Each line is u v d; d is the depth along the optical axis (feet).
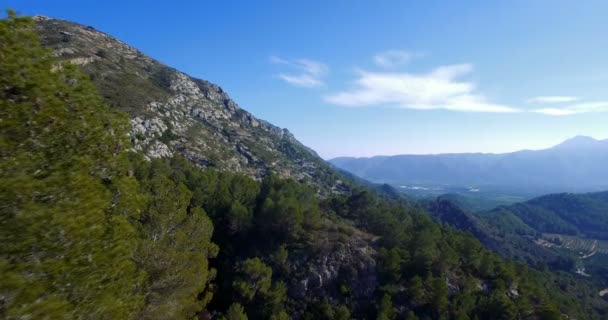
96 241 33.83
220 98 577.84
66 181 31.65
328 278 138.92
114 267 36.50
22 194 28.12
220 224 159.22
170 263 60.90
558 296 202.59
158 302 58.65
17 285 26.30
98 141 37.09
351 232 166.71
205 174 180.96
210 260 145.48
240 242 156.25
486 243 482.28
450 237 183.73
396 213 201.26
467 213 561.02
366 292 137.28
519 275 178.60
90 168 36.27
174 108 373.61
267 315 121.70
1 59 28.81
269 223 155.12
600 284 379.35
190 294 65.62
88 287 32.83
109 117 40.19
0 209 27.35
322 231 163.22
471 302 134.00
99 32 489.26
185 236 71.61
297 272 139.95
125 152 42.16
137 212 44.88
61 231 30.12
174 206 70.49
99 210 34.73
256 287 126.93
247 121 588.91
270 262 143.74
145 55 528.22
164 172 160.45
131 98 322.34
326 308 127.65
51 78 32.58
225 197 165.78
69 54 336.08
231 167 329.11
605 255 552.00
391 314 125.80
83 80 36.96
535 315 138.51
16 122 28.91
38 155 30.48
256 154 427.33
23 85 29.76
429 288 136.05
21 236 27.78
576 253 559.79
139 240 57.06
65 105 33.78
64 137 33.14
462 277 151.53
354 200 207.51
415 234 169.48
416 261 144.97
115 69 372.58
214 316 111.75
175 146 303.48
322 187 451.94
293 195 175.63
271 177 205.98
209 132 399.65
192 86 500.33
